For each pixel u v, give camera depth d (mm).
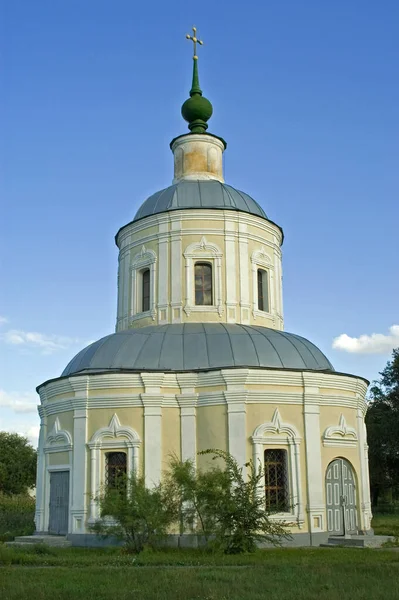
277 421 24281
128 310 30047
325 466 25047
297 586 14227
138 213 31328
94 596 13492
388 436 55656
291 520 23719
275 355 25391
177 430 24547
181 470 21734
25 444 75375
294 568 16875
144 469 23969
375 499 64625
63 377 25641
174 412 24703
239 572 16500
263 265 30062
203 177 32250
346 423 26062
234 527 20859
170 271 28984
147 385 24562
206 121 33969
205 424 24328
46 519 26250
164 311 28656
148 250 29734
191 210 29312
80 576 16031
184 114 33875
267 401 24391
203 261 29125
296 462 24281
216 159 32938
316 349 27500
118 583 14891
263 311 29594
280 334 27047
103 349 26375
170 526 22391
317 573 15875
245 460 23641
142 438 24297
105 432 24562
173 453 24266
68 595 13570
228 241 29188
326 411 25531
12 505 42562
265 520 21188
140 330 27375
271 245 30766
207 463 23938
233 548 20766
